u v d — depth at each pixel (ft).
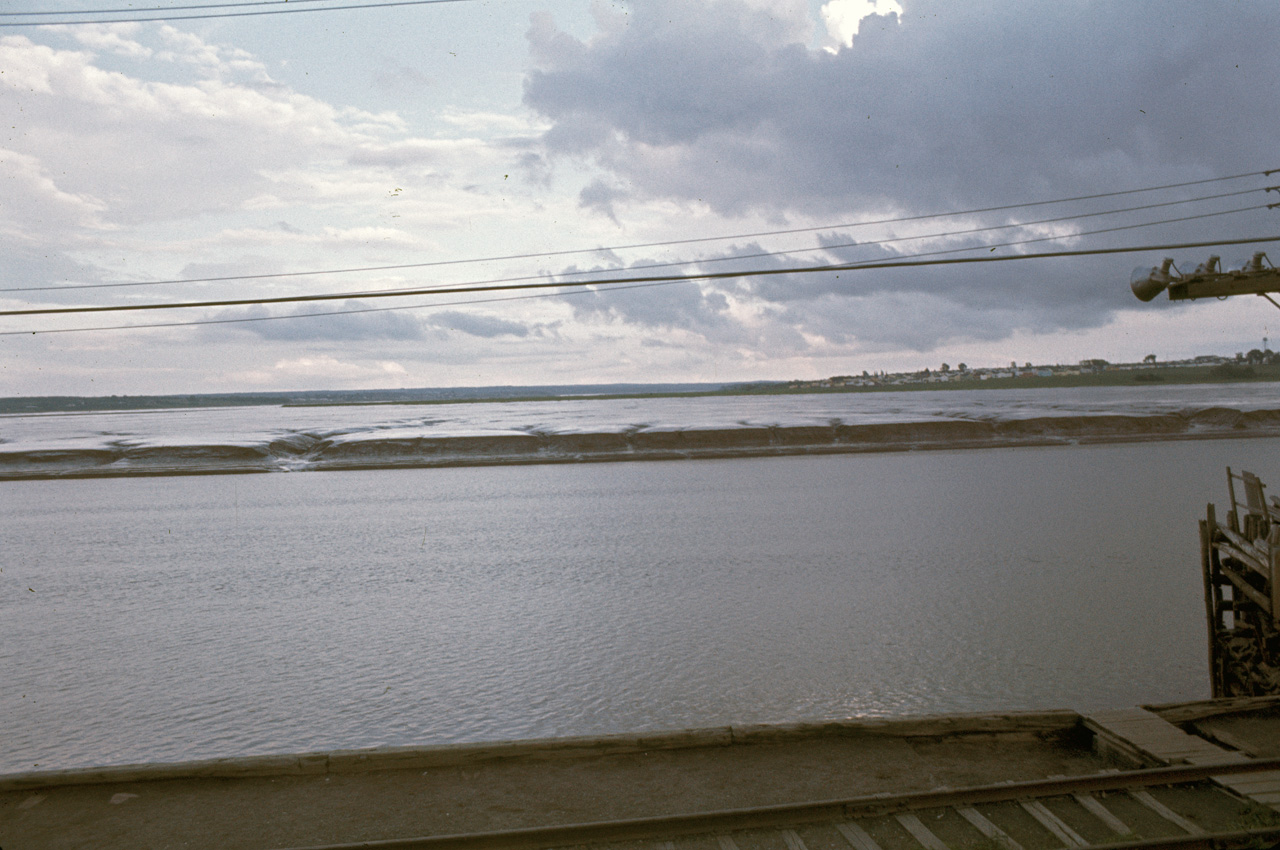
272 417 537.24
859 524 103.40
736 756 28.86
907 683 45.93
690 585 72.18
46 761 37.42
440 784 26.63
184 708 44.14
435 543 97.35
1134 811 23.77
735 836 22.70
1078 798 24.34
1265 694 37.32
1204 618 58.54
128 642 57.72
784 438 221.66
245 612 66.23
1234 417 234.79
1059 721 31.22
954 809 24.03
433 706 43.88
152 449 205.16
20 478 186.09
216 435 263.70
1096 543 88.43
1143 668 47.88
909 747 29.91
